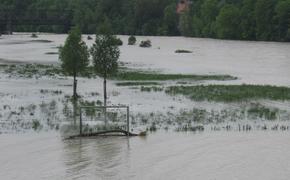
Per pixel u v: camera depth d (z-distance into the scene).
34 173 41.97
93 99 77.06
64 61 77.50
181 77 106.62
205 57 162.25
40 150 48.66
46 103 73.25
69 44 77.44
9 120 61.81
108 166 43.62
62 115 64.81
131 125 59.38
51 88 89.12
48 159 45.75
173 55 170.50
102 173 41.81
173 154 47.25
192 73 116.31
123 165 43.94
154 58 158.88
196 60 151.50
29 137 53.69
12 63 137.75
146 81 100.00
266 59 152.00
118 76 106.25
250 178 40.50
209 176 41.09
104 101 74.31
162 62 144.75
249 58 156.25
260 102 74.50
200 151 48.22
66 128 57.75
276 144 50.53
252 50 189.00
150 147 49.69
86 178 40.59
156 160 45.41
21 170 42.78
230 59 154.00
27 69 120.00
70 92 84.31
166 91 84.94
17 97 78.88
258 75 112.69
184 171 42.38
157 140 52.41
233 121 61.62
